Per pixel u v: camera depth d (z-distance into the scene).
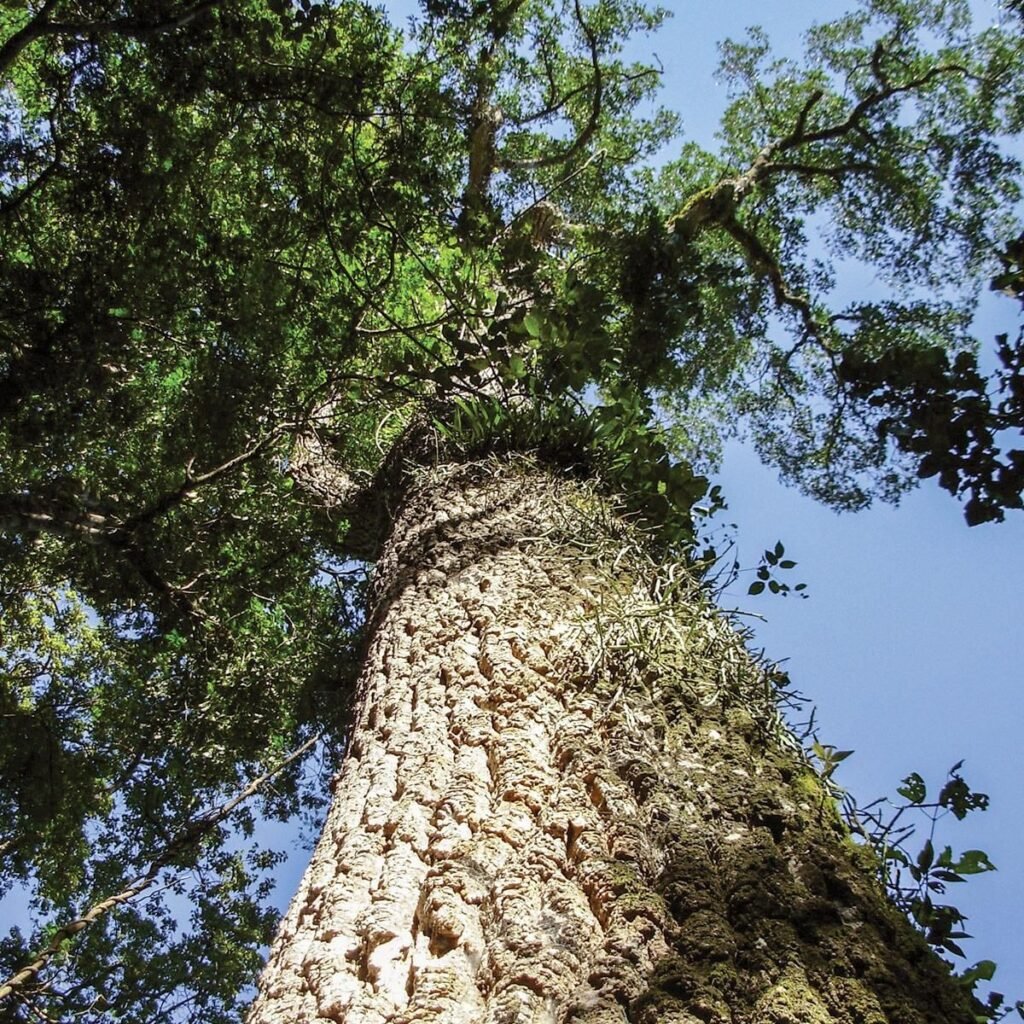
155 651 8.63
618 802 2.01
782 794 2.05
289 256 7.40
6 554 8.14
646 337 7.73
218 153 7.04
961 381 4.79
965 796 2.83
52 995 7.41
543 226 11.80
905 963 1.65
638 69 12.78
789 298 13.23
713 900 1.69
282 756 8.76
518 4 7.36
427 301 8.55
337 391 7.43
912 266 14.30
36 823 7.96
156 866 7.18
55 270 6.37
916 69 13.87
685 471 4.28
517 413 4.63
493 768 2.30
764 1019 1.42
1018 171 13.40
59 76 6.27
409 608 3.48
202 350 7.07
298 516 8.38
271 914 8.94
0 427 6.43
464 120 7.62
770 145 13.59
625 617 2.69
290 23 6.05
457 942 1.78
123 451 8.16
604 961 1.59
